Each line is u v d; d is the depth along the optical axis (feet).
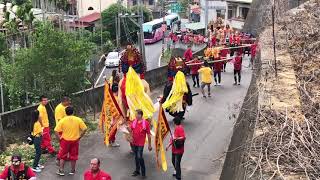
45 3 141.49
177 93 58.90
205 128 57.72
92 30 204.95
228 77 87.81
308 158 22.71
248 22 147.64
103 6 230.89
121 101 49.57
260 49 48.75
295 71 38.73
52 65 54.13
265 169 22.20
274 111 28.48
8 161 45.57
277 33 51.88
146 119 45.91
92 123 58.44
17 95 64.95
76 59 55.57
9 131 50.47
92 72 74.84
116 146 51.03
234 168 33.37
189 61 81.97
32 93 57.21
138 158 43.14
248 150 24.85
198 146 51.72
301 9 62.69
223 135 55.01
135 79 49.32
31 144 45.06
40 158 45.91
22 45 94.02
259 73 41.45
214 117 62.13
